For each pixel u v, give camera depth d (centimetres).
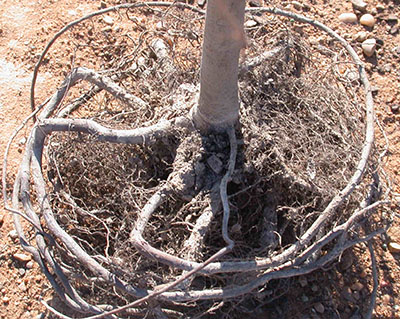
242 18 155
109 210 212
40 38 297
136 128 199
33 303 222
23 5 310
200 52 238
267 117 217
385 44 300
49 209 189
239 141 196
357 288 222
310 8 313
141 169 206
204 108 185
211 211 186
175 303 186
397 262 230
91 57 292
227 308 211
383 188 238
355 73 269
